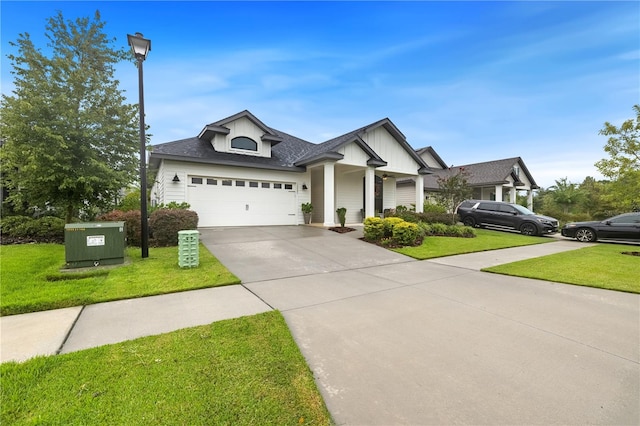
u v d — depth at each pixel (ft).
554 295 15.87
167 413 6.35
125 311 12.39
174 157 36.42
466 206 55.11
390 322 11.93
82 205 29.19
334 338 10.42
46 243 27.84
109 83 30.48
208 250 25.76
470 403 6.98
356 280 18.47
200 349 9.20
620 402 7.08
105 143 28.32
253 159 44.21
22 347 9.20
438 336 10.69
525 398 7.20
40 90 25.62
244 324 11.16
